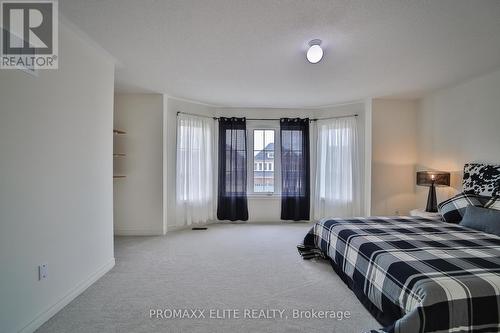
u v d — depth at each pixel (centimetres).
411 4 170
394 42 223
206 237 383
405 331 127
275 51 244
